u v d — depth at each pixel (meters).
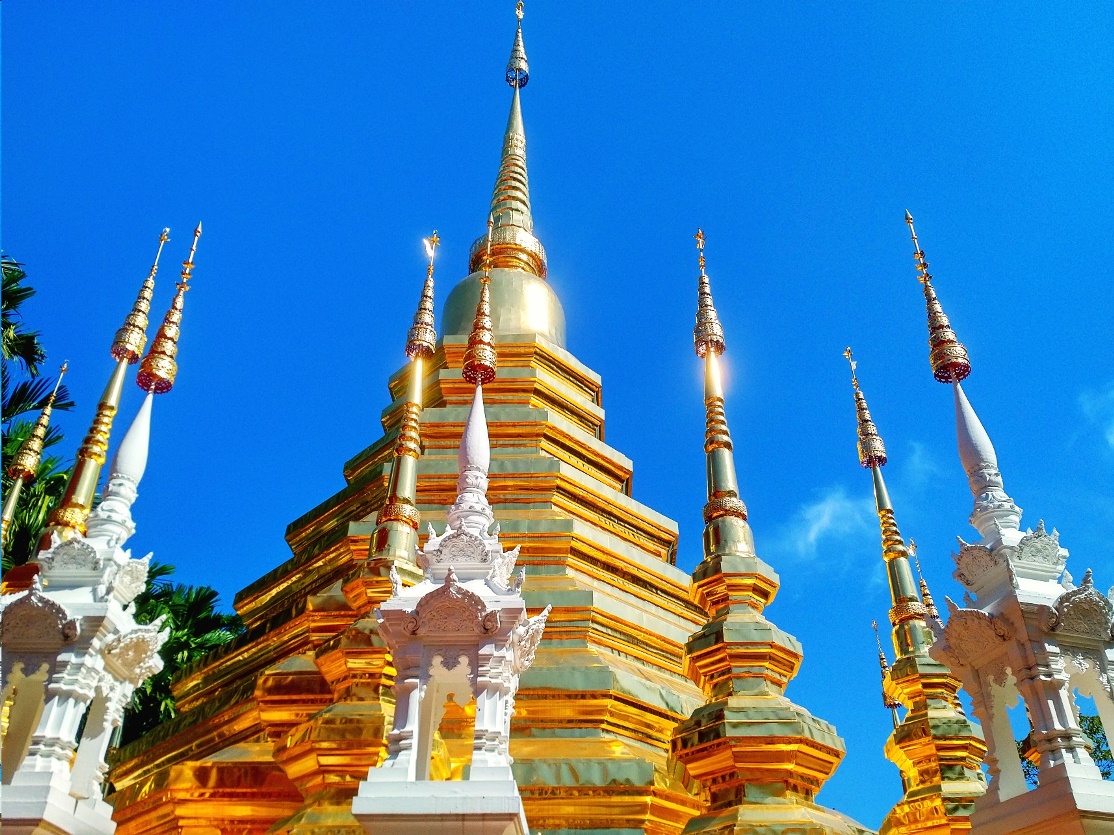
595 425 21.17
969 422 10.16
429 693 8.63
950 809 12.70
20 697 8.48
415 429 13.87
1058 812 7.58
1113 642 8.55
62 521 10.77
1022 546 9.01
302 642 15.20
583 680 12.99
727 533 12.71
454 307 22.33
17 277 19.42
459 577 9.01
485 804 7.34
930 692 14.20
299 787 10.97
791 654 11.75
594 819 11.38
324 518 18.55
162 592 25.03
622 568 16.64
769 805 10.30
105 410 11.61
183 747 14.73
